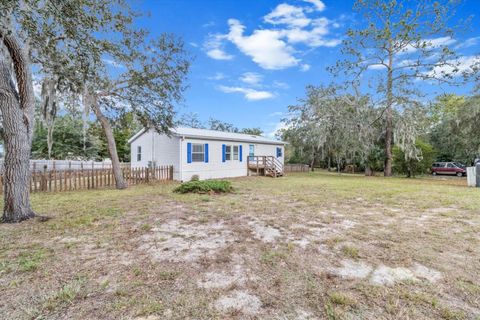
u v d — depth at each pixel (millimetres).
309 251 3193
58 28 4699
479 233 3904
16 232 3912
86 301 2076
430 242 3508
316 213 5293
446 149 21609
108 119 9938
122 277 2490
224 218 4848
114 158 9602
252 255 3066
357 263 2842
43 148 17031
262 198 7191
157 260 2904
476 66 13070
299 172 21984
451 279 2465
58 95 7754
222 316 1902
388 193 8195
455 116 15828
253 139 16828
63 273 2564
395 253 3119
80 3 4473
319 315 1919
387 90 15266
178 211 5434
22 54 4590
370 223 4516
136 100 9477
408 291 2248
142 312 1939
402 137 15164
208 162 13844
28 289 2252
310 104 17812
